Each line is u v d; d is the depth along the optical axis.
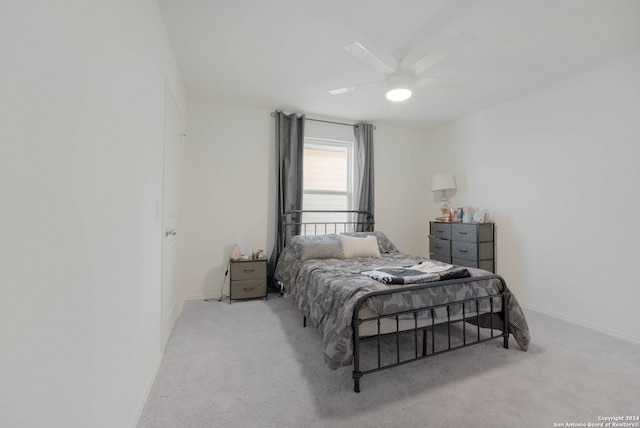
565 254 2.73
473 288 2.00
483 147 3.59
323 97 3.23
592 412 1.44
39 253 0.64
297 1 1.76
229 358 1.97
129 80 1.23
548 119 2.89
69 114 0.76
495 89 2.97
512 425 1.36
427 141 4.52
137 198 1.36
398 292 1.74
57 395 0.71
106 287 1.00
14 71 0.56
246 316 2.77
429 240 4.27
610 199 2.43
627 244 2.32
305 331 2.43
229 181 3.48
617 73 2.38
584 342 2.23
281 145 3.58
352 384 1.67
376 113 3.74
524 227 3.10
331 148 4.08
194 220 3.34
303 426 1.34
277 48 2.28
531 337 2.32
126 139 1.20
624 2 1.73
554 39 2.11
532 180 3.03
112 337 1.06
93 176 0.90
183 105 2.96
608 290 2.43
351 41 2.17
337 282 1.96
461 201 3.89
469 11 1.83
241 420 1.38
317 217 3.99
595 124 2.52
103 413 0.99
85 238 0.85
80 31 0.81
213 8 1.82
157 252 1.81
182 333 2.37
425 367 1.86
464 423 1.37
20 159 0.58
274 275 3.51
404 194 4.41
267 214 3.65
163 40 1.94
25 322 0.60
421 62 2.01
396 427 1.34
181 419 1.38
